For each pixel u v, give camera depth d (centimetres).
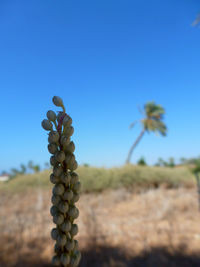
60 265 51
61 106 53
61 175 51
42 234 406
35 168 1349
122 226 478
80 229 429
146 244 369
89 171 1048
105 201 763
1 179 1716
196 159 1769
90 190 973
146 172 1115
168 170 1214
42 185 962
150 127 2303
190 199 669
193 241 394
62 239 50
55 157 50
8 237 379
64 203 50
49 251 345
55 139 50
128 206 692
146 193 890
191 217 525
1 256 313
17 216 462
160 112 2353
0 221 468
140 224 493
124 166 1178
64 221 51
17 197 819
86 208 578
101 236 404
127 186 1052
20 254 324
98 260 327
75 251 53
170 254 347
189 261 328
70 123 52
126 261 328
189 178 1188
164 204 611
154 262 319
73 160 52
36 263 307
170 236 400
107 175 1056
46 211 596
